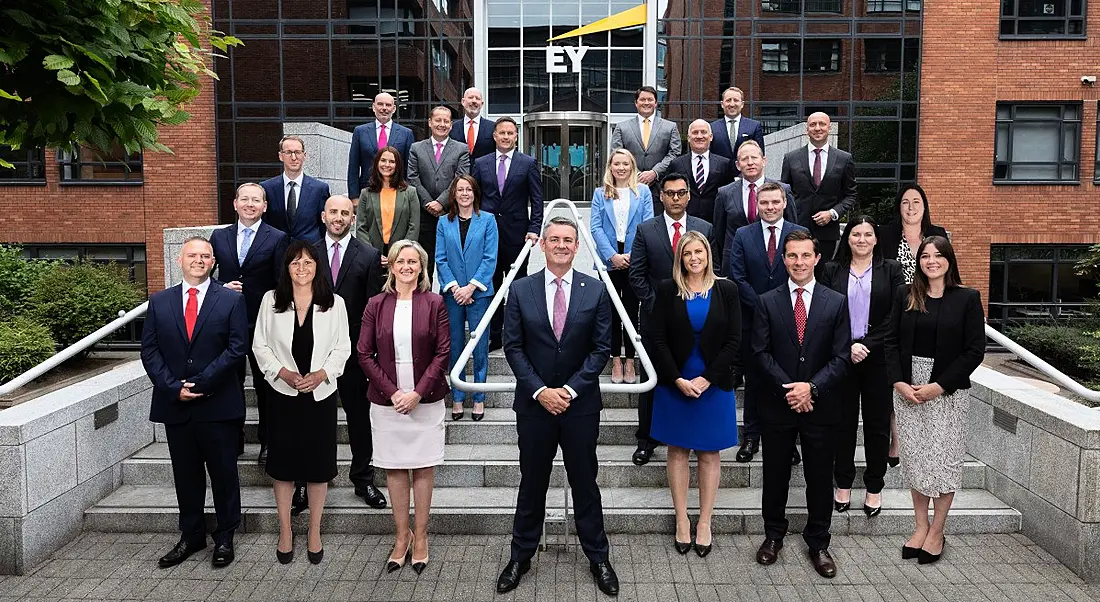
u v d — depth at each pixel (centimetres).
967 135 2062
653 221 614
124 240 2081
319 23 2045
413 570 507
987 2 2041
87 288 1076
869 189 2134
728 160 755
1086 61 2034
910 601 465
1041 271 2091
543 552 537
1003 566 511
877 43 2100
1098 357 920
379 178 673
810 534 509
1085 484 491
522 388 484
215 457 511
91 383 623
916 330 510
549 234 486
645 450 619
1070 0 2038
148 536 565
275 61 2108
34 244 2088
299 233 661
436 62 2070
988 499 595
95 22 361
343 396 578
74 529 561
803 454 509
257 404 661
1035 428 546
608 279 619
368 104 2105
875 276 552
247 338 521
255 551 536
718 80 2095
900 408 518
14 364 820
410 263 501
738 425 666
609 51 1917
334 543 550
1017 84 2048
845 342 498
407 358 498
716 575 499
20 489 502
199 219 2072
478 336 544
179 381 502
